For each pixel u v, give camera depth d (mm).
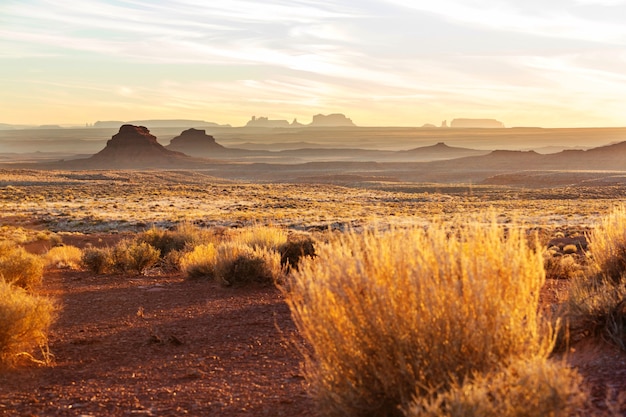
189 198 98375
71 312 12078
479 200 110188
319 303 4617
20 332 8094
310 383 4902
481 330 4199
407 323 4348
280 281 15117
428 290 4336
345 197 111875
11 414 6043
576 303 7348
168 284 15977
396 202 101875
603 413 4258
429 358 4238
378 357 4426
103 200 88625
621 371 5531
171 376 7422
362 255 4625
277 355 8219
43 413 6066
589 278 10320
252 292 14070
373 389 4430
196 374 7438
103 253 19484
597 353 6316
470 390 3766
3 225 50750
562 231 39531
